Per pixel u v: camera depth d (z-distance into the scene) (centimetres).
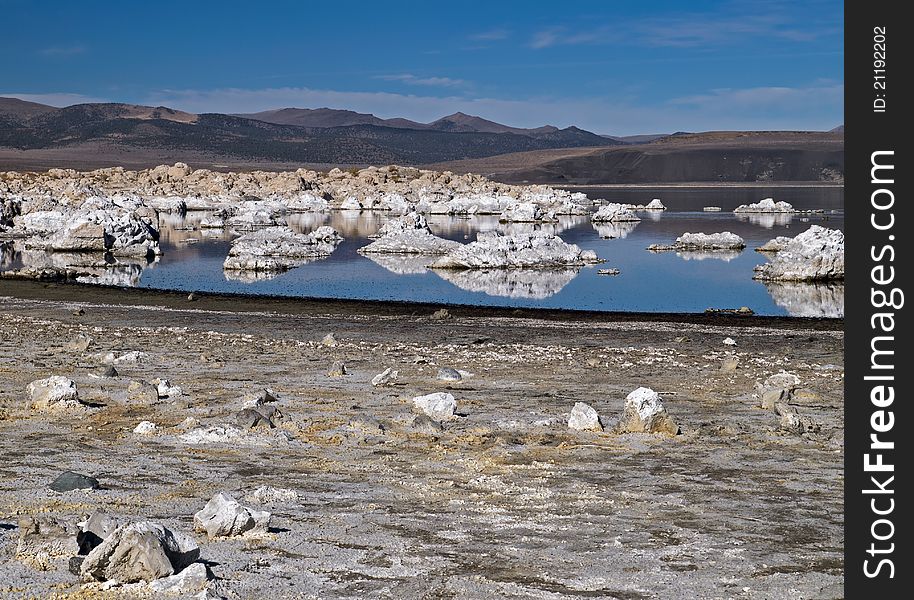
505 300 5269
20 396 2267
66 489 1468
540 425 2048
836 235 6328
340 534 1284
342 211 15800
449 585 1094
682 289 5759
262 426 1977
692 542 1290
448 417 2136
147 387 2333
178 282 6019
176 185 19062
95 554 1030
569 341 3556
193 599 980
